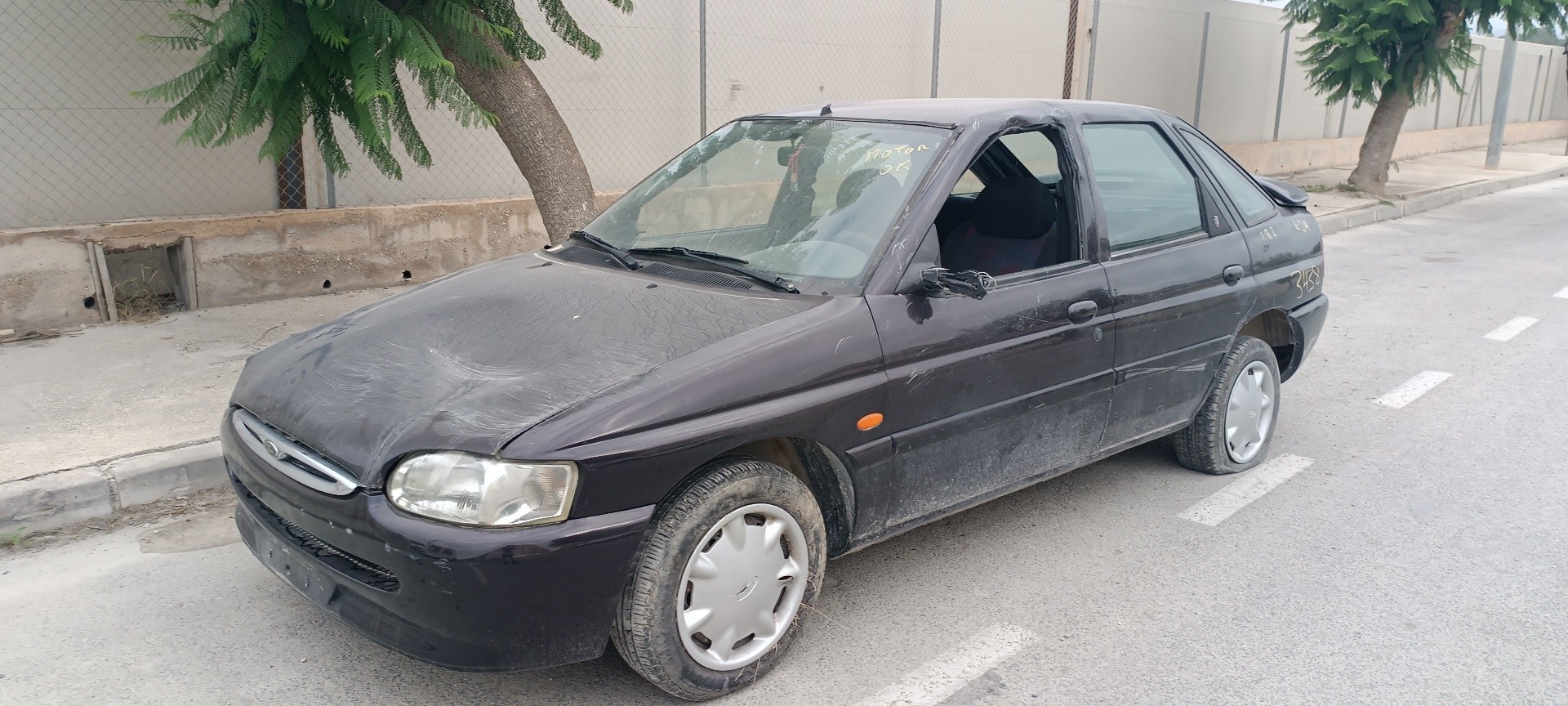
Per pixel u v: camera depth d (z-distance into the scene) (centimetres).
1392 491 470
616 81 927
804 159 387
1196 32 1598
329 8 521
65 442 459
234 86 533
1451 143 2489
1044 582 381
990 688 312
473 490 259
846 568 390
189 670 317
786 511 305
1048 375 372
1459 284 962
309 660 323
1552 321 807
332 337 340
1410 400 607
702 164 422
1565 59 3011
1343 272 1021
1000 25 1272
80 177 678
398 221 776
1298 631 347
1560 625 352
